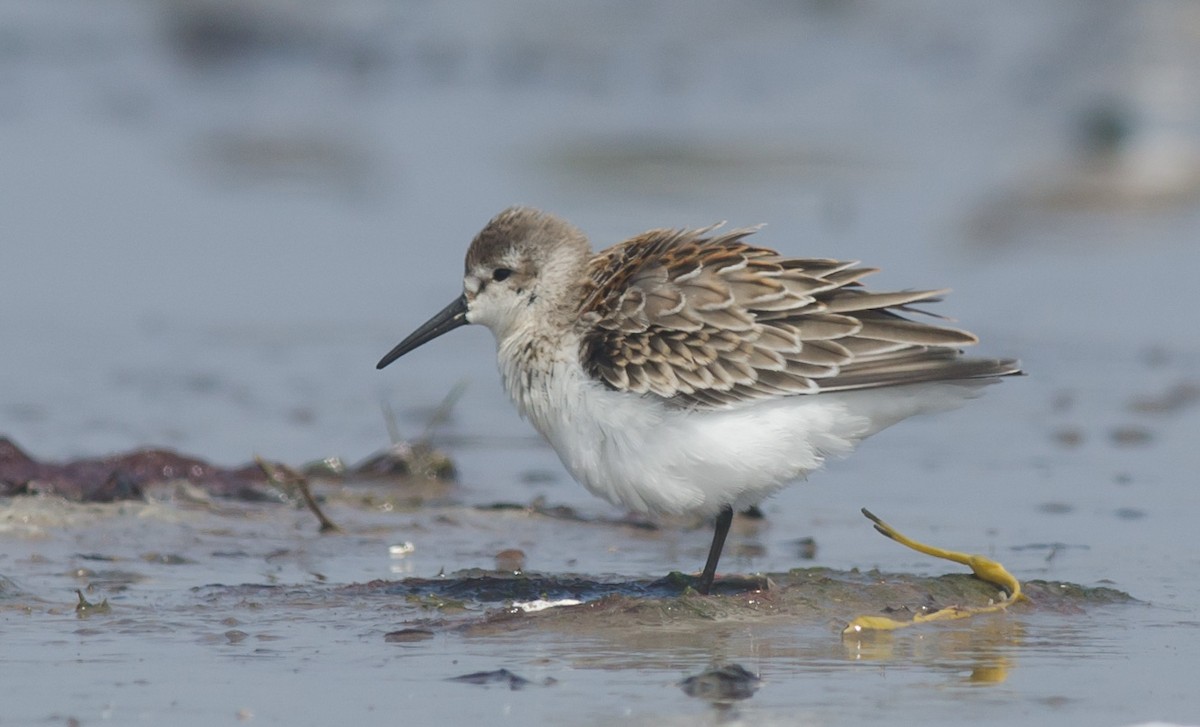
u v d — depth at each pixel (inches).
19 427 550.6
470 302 411.5
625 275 386.9
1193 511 456.4
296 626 341.7
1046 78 1189.1
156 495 464.8
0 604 355.3
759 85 1195.3
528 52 1254.9
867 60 1262.3
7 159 953.5
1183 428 556.1
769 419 367.2
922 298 372.5
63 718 283.4
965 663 317.4
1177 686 302.8
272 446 538.0
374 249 808.9
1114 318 706.8
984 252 807.7
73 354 648.4
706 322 371.6
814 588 363.9
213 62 1212.5
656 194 876.0
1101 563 402.9
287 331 686.5
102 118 1066.1
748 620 345.7
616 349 372.2
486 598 367.9
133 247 803.4
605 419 372.2
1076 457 522.9
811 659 319.6
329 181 935.7
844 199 887.1
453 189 909.2
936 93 1175.6
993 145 1032.2
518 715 285.0
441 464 503.2
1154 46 1232.8
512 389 394.6
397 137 1034.7
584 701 292.2
